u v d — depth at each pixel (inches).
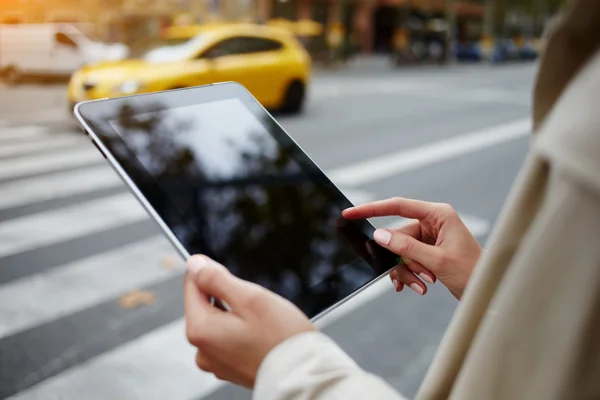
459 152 280.2
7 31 544.4
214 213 36.1
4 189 209.2
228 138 40.7
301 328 23.2
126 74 294.0
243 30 349.4
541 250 14.6
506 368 15.3
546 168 15.3
